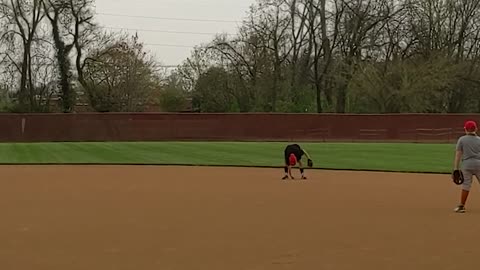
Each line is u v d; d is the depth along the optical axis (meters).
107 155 36.94
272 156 35.50
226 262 9.30
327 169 27.86
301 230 12.04
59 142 52.81
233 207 15.32
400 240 11.02
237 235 11.50
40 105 64.50
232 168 28.58
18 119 54.25
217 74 70.38
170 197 17.48
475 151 14.52
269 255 9.78
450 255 9.78
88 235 11.53
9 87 64.25
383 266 9.05
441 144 48.59
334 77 65.75
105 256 9.73
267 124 55.16
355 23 66.00
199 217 13.68
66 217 13.72
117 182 21.98
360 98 63.28
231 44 69.62
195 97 72.12
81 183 21.64
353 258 9.56
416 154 36.88
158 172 26.38
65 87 64.62
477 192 18.88
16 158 34.88
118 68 69.25
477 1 64.19
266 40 68.56
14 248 10.38
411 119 53.47
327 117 54.56
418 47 65.00
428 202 16.45
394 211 14.68
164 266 9.05
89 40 66.00
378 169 27.69
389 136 53.69
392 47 65.19
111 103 67.56
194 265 9.12
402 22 64.88
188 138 55.44
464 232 11.86
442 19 64.69
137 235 11.52
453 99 64.62
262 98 69.25
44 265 9.16
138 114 55.44
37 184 21.30
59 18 64.38
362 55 66.31
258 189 19.64
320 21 67.81
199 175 24.86
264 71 69.00
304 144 48.50
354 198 17.28
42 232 11.87
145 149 42.03
